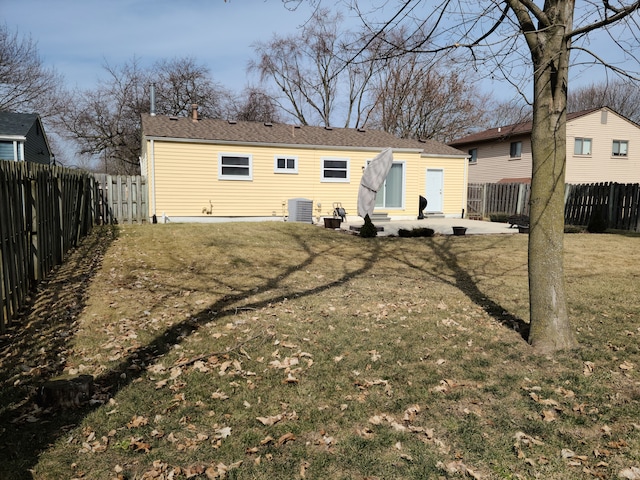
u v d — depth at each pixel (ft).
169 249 32.81
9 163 16.48
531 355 14.47
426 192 67.87
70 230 30.99
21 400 10.96
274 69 110.63
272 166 55.98
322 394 11.77
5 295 15.65
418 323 17.66
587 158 83.25
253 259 30.37
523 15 14.70
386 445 9.52
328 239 40.22
